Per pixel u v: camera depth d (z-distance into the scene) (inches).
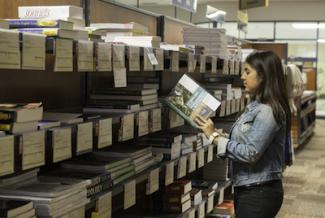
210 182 172.7
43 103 101.3
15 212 65.4
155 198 135.9
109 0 125.7
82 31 78.0
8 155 61.8
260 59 97.5
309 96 399.5
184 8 169.6
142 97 107.6
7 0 87.3
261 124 95.5
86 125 80.2
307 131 396.2
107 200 88.8
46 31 69.4
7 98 89.9
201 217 149.1
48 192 73.8
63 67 70.4
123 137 95.0
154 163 116.9
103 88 119.2
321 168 299.1
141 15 148.6
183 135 134.6
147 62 97.0
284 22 602.2
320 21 590.9
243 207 101.7
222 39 154.3
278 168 101.0
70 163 96.3
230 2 584.1
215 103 110.0
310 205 213.9
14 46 60.9
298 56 604.1
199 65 135.6
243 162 98.0
